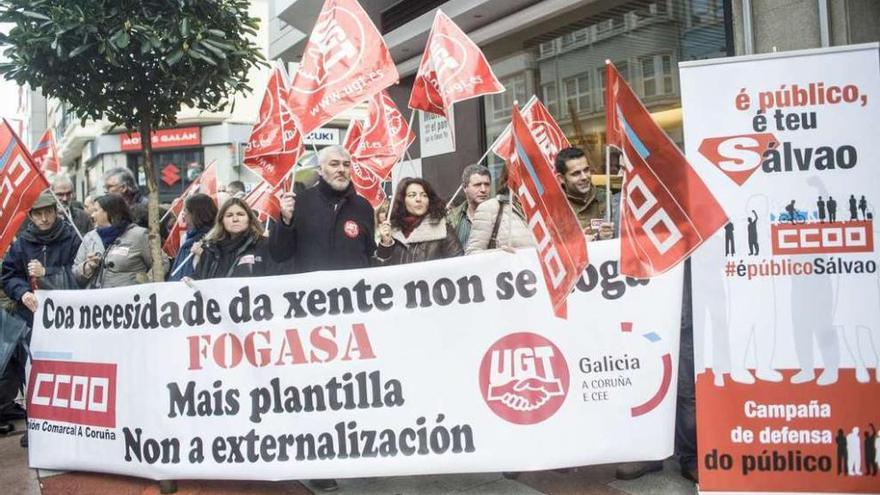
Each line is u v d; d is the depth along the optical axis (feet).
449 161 34.68
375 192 21.57
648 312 11.12
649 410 11.12
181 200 23.29
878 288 9.86
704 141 10.34
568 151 14.39
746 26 17.39
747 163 10.23
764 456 10.14
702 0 21.84
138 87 15.85
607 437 11.17
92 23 13.87
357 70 15.55
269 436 12.01
